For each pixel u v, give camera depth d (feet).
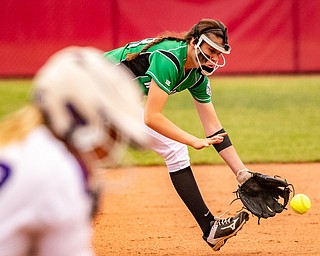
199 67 45.80
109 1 136.56
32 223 18.37
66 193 18.37
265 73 141.38
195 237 57.77
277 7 139.23
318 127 107.34
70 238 18.76
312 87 133.59
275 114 116.16
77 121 18.94
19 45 139.23
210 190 74.59
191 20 135.95
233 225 48.96
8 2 138.51
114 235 58.49
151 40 47.29
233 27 139.13
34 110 19.36
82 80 18.90
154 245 55.67
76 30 137.90
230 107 121.39
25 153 18.47
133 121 19.24
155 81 45.34
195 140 44.98
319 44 140.97
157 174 82.33
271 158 90.12
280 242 55.77
